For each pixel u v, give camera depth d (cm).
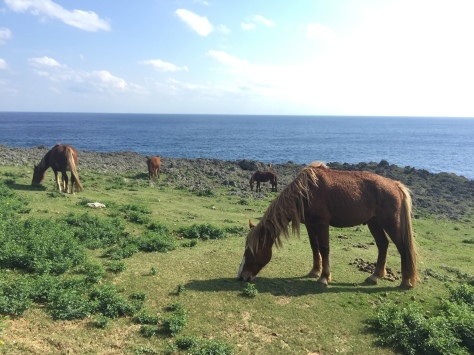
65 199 1405
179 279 808
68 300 639
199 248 1031
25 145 6053
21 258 771
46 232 927
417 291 832
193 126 16800
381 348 613
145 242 998
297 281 843
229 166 3334
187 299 720
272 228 805
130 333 596
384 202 821
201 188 2267
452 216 2047
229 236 1182
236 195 2169
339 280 868
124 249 943
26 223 983
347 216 816
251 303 722
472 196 2605
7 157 2619
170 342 577
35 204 1269
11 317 584
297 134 12094
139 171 2708
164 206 1548
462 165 5278
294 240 1203
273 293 771
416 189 2764
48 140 7312
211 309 691
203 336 607
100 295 680
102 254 920
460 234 1683
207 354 545
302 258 1002
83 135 9212
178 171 2784
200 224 1232
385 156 6203
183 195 1978
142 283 772
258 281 827
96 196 1594
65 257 818
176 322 619
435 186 2866
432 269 1013
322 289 808
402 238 832
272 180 2467
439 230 1714
